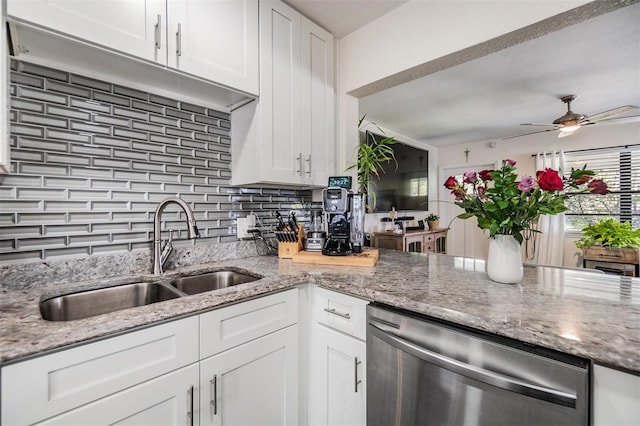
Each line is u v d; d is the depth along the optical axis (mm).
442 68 1688
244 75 1439
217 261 1627
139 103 1373
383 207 4020
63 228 1177
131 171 1354
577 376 660
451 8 1516
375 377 1034
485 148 5062
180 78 1290
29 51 1055
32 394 670
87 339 742
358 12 1766
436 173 5566
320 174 1819
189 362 939
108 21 1027
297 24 1698
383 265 1503
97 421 760
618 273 3461
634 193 3893
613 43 2098
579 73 2570
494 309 855
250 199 1831
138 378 832
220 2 1344
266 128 1540
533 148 4625
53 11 917
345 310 1177
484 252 5199
